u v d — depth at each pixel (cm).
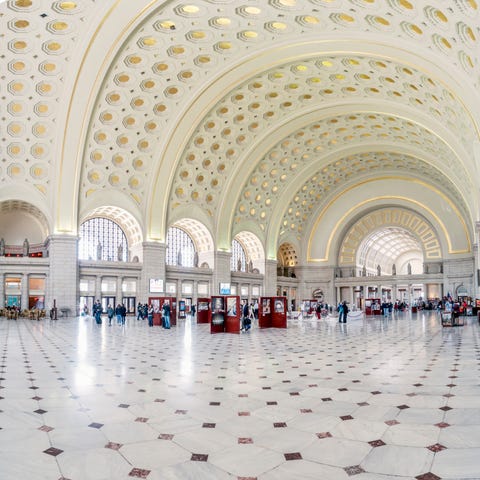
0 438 573
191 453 523
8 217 4078
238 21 2247
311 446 543
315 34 2228
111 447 543
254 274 4594
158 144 3369
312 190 4866
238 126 3453
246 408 714
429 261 4850
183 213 3916
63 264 3334
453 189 4388
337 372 1029
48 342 1680
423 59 1798
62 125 2998
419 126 2988
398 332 2078
